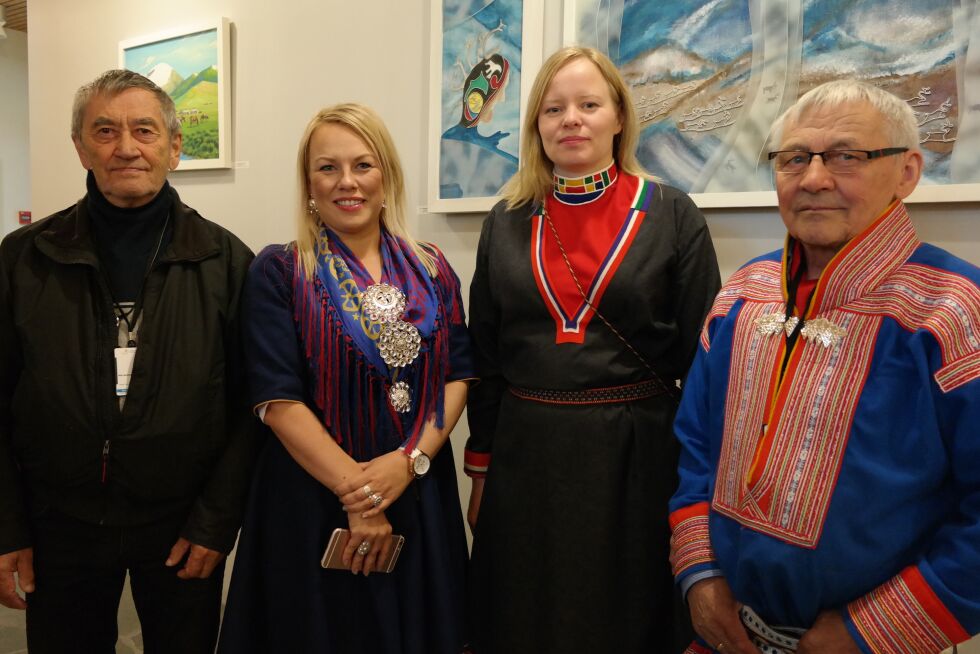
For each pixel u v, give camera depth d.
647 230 1.46
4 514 1.48
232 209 2.78
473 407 1.69
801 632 1.06
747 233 1.75
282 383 1.42
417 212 2.34
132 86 1.50
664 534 1.44
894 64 1.52
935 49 1.47
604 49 1.90
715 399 1.20
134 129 1.49
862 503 0.99
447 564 1.51
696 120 1.77
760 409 1.10
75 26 3.23
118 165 1.47
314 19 2.50
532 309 1.49
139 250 1.53
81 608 1.58
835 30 1.58
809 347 1.06
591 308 1.44
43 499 1.50
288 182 2.61
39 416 1.45
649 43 1.83
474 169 2.15
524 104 2.02
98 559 1.51
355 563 1.42
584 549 1.40
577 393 1.44
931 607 0.95
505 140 2.07
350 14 2.42
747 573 1.07
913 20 1.49
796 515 1.03
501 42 2.06
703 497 1.22
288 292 1.48
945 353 0.96
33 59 3.43
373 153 1.50
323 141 1.48
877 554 0.98
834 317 1.06
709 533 1.17
